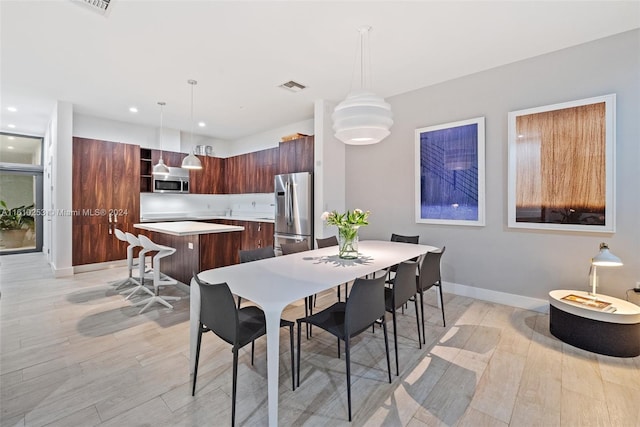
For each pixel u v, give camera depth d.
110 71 3.34
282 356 2.26
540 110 2.96
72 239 4.66
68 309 3.17
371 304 1.82
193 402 1.73
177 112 4.93
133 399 1.75
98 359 2.19
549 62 2.95
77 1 2.17
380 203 4.30
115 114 5.04
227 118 5.30
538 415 1.63
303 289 1.70
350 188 4.65
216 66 3.23
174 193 6.17
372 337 2.57
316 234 4.46
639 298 2.46
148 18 2.37
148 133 5.88
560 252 2.93
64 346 2.38
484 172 3.35
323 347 2.40
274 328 1.46
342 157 4.66
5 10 2.26
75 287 3.95
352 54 2.97
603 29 2.55
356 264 2.34
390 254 2.77
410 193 3.99
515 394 1.81
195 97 4.20
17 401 1.72
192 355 2.03
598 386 1.88
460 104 3.53
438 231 3.76
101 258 4.98
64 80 3.60
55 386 1.87
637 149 2.54
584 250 2.80
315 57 3.03
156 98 4.25
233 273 2.05
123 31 2.55
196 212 6.82
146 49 2.86
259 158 5.94
